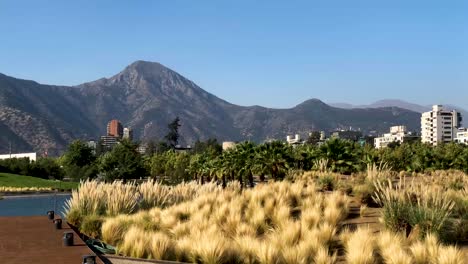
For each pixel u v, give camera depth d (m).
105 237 14.62
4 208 61.09
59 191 96.00
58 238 12.54
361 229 13.53
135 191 23.81
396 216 14.20
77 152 132.12
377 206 18.55
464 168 48.72
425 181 26.23
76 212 19.00
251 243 12.30
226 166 67.69
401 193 15.00
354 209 18.16
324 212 16.31
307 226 14.19
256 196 19.38
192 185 28.95
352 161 38.16
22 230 14.12
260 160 48.88
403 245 12.50
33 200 77.50
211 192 25.66
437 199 14.07
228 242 12.45
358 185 21.44
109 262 11.45
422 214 13.67
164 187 25.11
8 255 10.10
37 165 129.75
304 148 48.56
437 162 49.19
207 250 11.48
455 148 59.50
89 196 20.41
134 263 11.49
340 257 12.11
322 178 24.30
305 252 11.48
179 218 18.73
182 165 108.62
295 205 19.34
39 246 11.28
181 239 13.62
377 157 43.22
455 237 13.42
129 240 12.74
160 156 130.88
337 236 14.17
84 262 8.76
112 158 108.25
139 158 112.50
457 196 17.03
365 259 10.96
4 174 115.00
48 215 17.23
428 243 11.86
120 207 20.44
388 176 22.05
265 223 16.23
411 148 64.31
